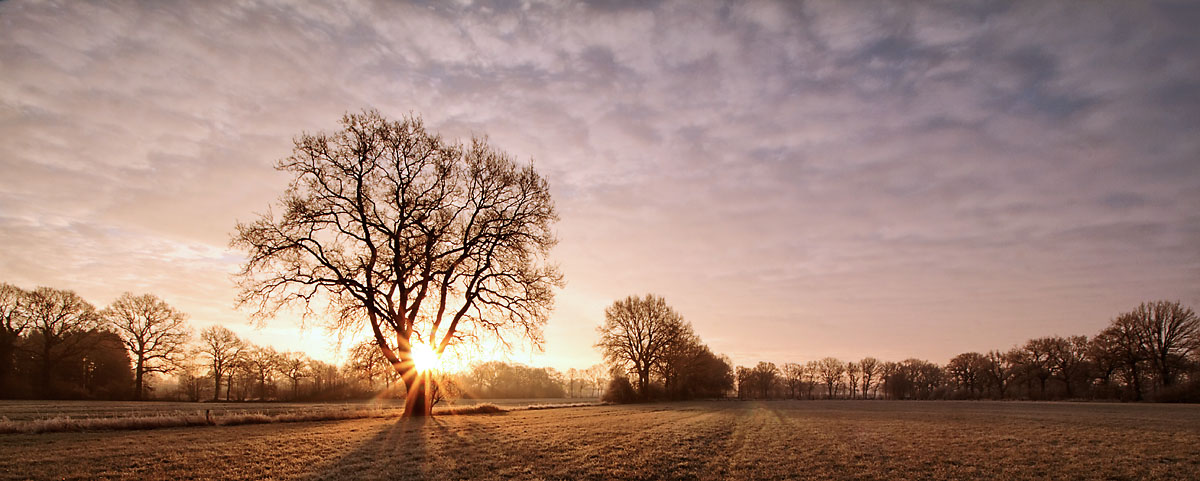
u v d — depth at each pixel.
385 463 15.49
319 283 29.00
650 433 24.80
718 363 105.81
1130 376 82.12
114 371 76.19
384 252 30.52
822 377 155.38
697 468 16.25
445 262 31.38
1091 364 89.44
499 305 32.41
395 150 29.84
